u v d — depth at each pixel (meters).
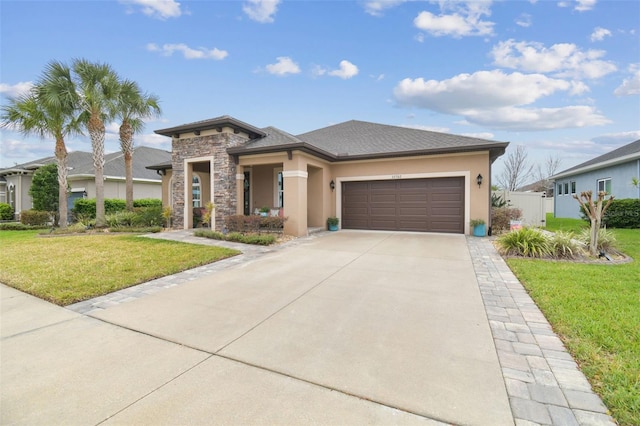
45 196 18.48
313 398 2.60
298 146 11.37
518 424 2.26
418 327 3.93
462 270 6.75
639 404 2.39
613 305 4.39
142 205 21.16
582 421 2.27
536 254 7.95
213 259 7.77
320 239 11.26
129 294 5.39
